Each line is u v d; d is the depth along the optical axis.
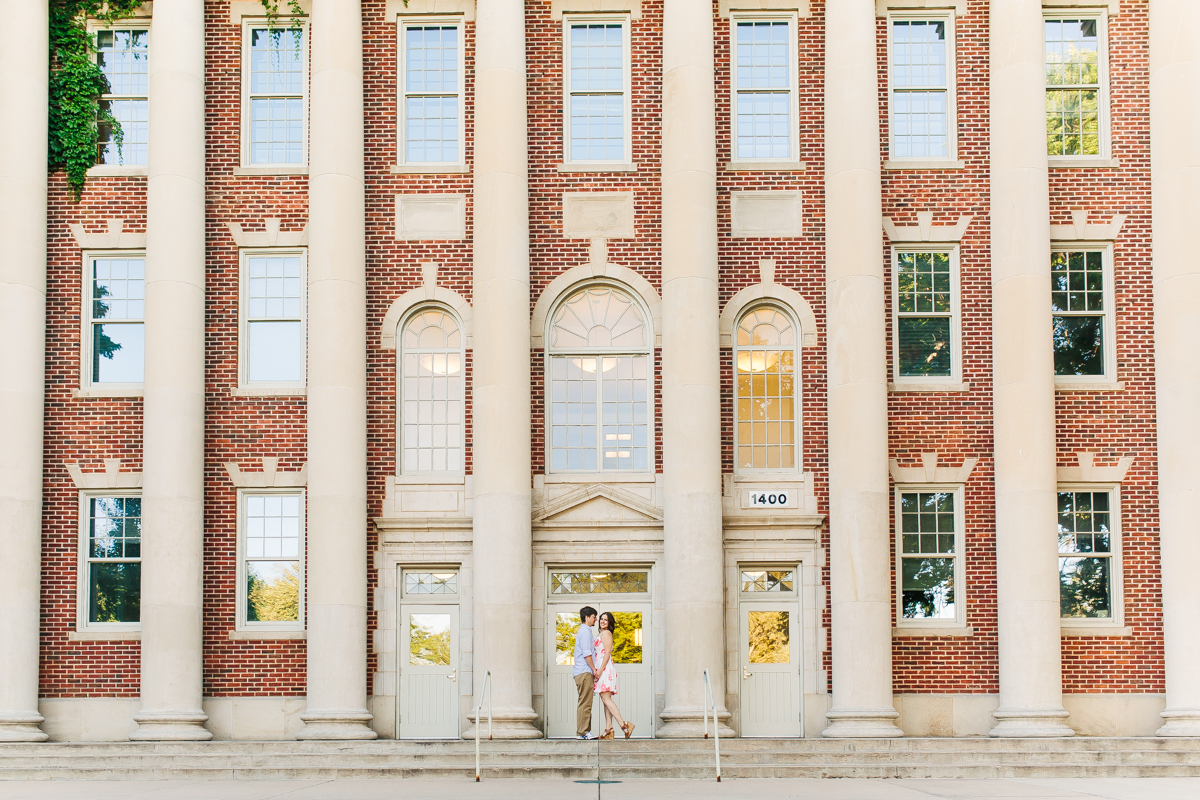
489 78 22.23
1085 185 22.98
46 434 22.55
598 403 22.80
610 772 18.45
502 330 21.67
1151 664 21.91
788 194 22.95
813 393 22.52
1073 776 18.80
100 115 23.36
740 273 22.83
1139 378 22.59
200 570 21.77
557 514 22.28
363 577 21.67
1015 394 21.61
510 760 19.05
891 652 21.44
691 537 21.22
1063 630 22.00
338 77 22.30
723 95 23.28
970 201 22.91
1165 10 22.45
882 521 21.30
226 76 23.27
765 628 22.23
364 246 22.64
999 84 22.42
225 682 21.88
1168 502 21.61
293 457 22.47
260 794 15.70
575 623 22.38
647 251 22.92
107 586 22.44
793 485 22.30
